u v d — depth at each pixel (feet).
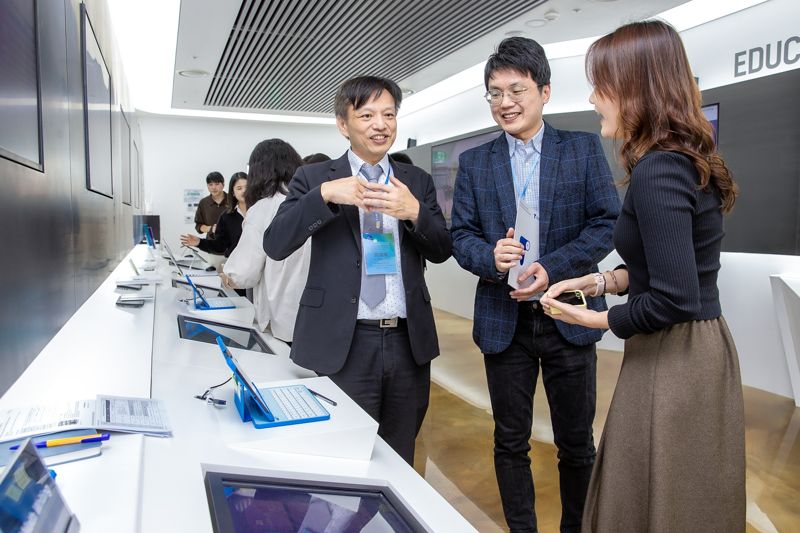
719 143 14.49
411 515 2.83
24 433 3.05
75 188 8.57
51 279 6.67
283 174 8.30
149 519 2.51
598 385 14.51
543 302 4.59
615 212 6.00
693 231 3.80
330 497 2.98
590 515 4.25
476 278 24.22
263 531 2.57
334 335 5.42
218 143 36.01
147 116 34.53
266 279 8.07
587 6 15.25
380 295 5.51
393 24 16.98
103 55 13.25
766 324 13.85
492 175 6.53
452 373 15.81
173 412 3.95
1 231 4.64
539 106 6.14
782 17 13.55
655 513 3.70
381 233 5.60
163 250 22.52
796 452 10.00
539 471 9.23
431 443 10.58
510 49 5.94
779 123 13.07
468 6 15.51
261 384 4.59
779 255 13.46
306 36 18.22
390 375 5.66
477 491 8.59
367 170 5.78
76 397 3.99
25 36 5.60
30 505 1.94
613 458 4.01
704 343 3.80
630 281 4.14
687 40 16.11
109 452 3.06
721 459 3.82
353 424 3.69
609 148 18.35
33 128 5.87
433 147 27.25
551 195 6.19
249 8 16.46
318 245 5.64
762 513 7.84
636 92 3.84
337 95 5.64
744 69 14.52
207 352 5.98
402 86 24.89
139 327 6.76
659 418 3.76
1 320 4.59
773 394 13.62
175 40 21.02
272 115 34.45
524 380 6.46
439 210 6.18
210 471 3.07
